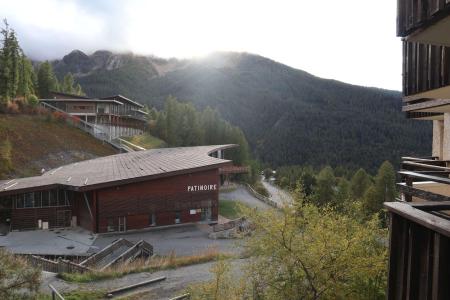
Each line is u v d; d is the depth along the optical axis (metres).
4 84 60.69
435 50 5.15
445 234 3.39
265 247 8.23
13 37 63.66
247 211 9.07
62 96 78.12
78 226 30.17
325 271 7.93
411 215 3.98
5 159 44.62
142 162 37.84
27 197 29.05
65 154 54.44
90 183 27.02
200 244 24.36
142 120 83.06
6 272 8.05
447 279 3.63
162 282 14.33
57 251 22.97
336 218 9.06
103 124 69.62
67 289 13.16
